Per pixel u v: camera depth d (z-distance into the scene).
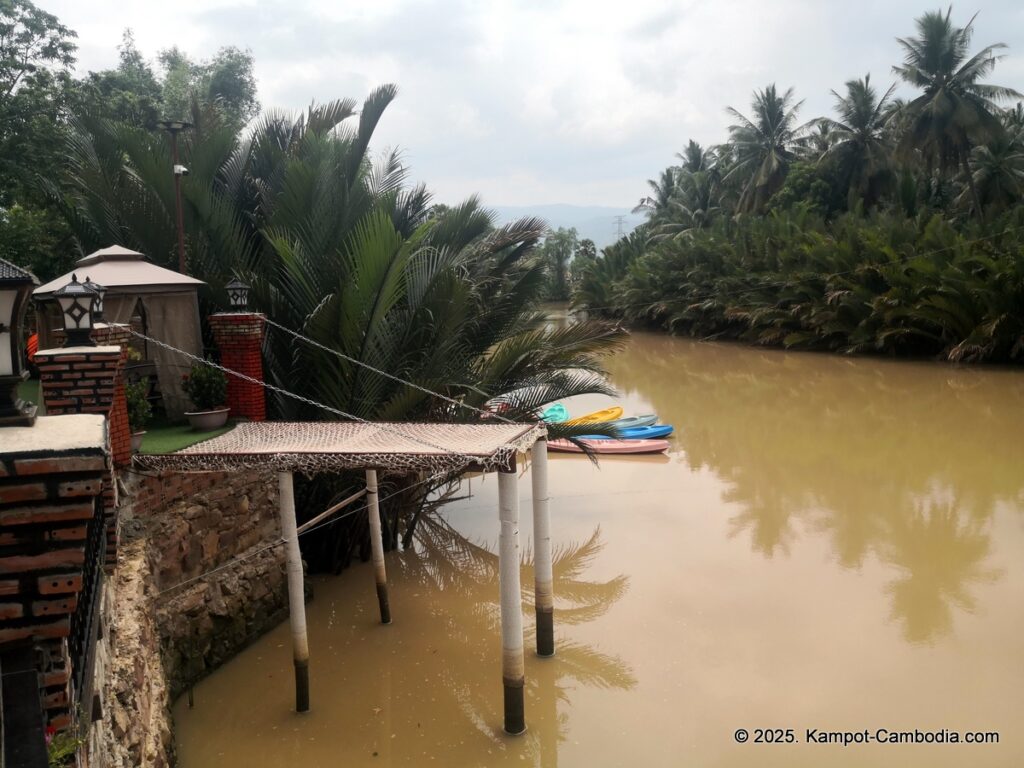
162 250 13.45
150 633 7.34
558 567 12.38
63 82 20.33
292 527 8.48
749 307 43.19
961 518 14.15
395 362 12.24
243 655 9.84
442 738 8.07
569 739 7.93
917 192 41.62
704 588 11.40
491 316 14.45
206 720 8.41
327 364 11.62
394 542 13.57
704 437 21.77
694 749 7.70
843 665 9.10
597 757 7.64
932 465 17.86
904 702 8.36
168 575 8.73
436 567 12.89
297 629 8.55
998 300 30.47
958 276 31.39
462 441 8.42
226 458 8.22
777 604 10.77
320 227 13.10
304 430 9.75
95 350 7.12
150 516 8.47
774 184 50.59
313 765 7.68
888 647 9.52
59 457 2.90
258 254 13.86
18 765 2.52
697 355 41.19
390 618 10.88
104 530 5.52
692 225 61.62
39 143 18.78
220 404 10.51
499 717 8.45
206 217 13.34
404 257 11.32
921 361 34.34
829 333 37.75
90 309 7.30
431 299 12.24
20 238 17.08
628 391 30.45
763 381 31.44
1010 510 14.52
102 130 14.44
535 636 10.20
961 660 9.16
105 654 5.44
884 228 36.69
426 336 12.52
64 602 3.01
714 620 10.39
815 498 15.66
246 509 10.17
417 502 14.07
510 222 15.83
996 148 40.09
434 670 9.48
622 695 8.67
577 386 12.97
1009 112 44.84
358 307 11.31
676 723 8.16
